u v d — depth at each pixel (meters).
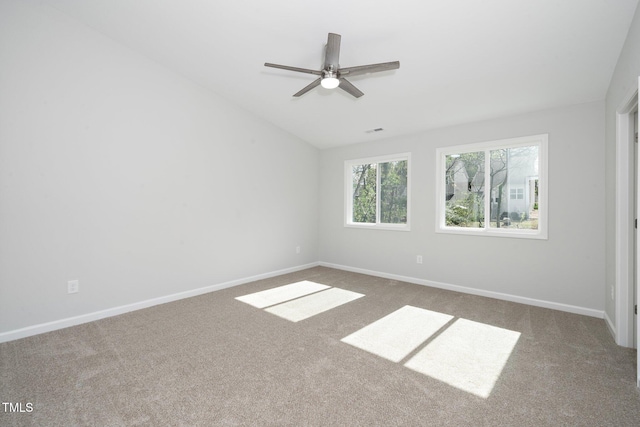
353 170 5.58
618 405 1.77
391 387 1.96
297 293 4.08
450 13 2.41
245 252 4.63
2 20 2.61
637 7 2.06
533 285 3.59
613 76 2.75
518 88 3.19
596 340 2.64
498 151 3.92
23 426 1.60
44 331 2.82
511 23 2.41
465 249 4.12
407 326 2.96
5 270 2.64
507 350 2.46
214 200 4.22
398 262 4.83
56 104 2.89
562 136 3.39
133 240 3.43
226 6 2.69
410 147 4.67
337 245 5.69
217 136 4.25
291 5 2.58
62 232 2.94
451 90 3.43
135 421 1.65
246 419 1.66
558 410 1.74
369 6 2.46
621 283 2.54
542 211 3.51
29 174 2.75
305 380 2.04
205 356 2.37
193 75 3.85
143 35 3.19
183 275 3.89
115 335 2.75
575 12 2.22
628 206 2.51
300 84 3.86
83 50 3.05
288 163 5.32
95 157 3.14
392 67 2.52
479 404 1.79
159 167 3.65
